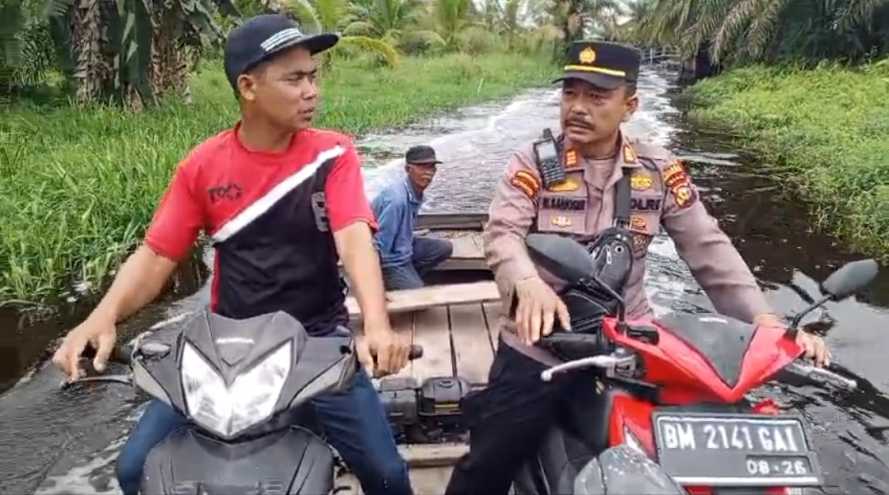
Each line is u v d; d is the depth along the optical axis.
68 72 15.64
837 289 2.56
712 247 3.02
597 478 2.27
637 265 3.03
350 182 2.72
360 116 17.02
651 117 19.38
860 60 22.92
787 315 5.83
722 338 2.47
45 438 4.24
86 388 4.73
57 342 5.49
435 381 3.93
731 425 2.36
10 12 13.15
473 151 13.54
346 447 2.82
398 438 3.84
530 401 2.90
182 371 2.36
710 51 26.45
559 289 2.92
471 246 6.49
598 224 2.97
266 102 2.57
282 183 2.67
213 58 23.92
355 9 31.89
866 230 8.05
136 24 14.20
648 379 2.46
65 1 13.61
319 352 2.44
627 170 2.97
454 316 5.23
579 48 2.90
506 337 2.96
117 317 2.66
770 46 25.00
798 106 17.61
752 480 2.29
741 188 10.31
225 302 2.81
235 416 2.29
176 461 2.36
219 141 2.72
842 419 4.38
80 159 9.37
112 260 6.93
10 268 6.63
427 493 3.42
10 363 5.17
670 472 2.29
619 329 2.50
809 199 9.61
